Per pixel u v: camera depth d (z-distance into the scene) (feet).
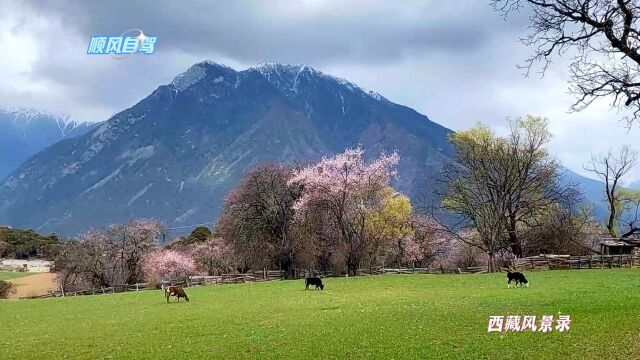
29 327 105.81
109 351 77.51
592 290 116.16
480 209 214.28
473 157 219.00
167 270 263.49
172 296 153.89
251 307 116.26
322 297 131.85
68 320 112.78
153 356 72.28
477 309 95.55
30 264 482.28
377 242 233.76
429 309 99.35
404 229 250.37
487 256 248.32
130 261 269.85
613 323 73.97
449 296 121.29
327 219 229.45
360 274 217.56
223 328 90.12
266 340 78.07
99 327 99.35
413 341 72.02
